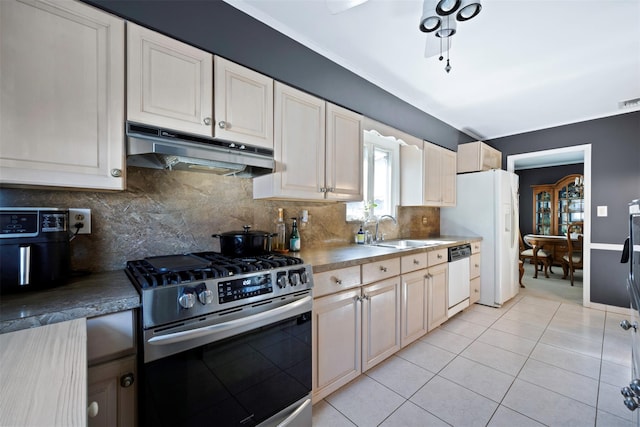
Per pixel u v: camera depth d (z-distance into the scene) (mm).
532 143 3895
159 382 986
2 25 929
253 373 1248
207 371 1104
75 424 418
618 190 3232
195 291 1056
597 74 2373
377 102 2471
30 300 919
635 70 2309
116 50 1145
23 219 998
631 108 3115
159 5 1270
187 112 1330
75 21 1058
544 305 3395
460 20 1418
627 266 3145
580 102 2963
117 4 1162
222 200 1790
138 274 1124
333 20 1705
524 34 1842
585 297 3355
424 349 2281
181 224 1621
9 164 942
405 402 1650
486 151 3746
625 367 1998
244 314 1199
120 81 1151
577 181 6164
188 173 1649
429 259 2494
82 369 578
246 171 1743
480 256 3430
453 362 2080
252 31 1602
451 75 2385
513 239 3633
